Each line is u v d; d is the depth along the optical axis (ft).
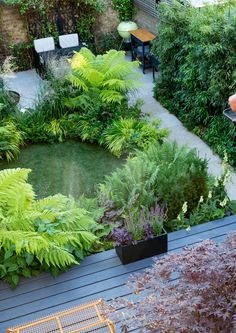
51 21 36.63
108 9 37.78
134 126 27.35
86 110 28.89
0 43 36.11
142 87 32.76
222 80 24.59
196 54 25.52
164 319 9.64
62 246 16.44
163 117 29.17
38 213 16.90
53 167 25.86
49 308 15.14
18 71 36.70
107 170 25.34
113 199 19.25
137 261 16.71
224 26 23.89
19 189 17.62
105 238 18.26
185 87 28.27
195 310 9.64
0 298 15.60
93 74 28.96
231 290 9.92
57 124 28.27
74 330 13.82
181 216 18.56
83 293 15.60
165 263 11.04
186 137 26.94
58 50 34.09
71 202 19.13
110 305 11.59
